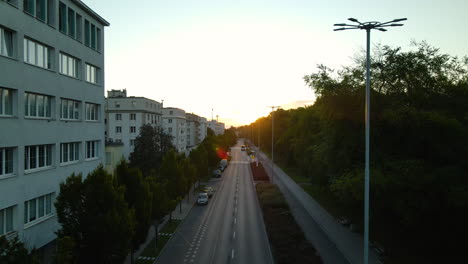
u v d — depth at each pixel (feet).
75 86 73.51
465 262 63.16
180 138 263.08
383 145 74.13
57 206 44.14
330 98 82.02
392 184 63.21
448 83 71.56
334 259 65.72
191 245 75.51
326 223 92.68
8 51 53.83
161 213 76.64
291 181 176.55
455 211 59.82
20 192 55.62
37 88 59.98
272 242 74.02
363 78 76.59
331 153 93.97
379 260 65.00
